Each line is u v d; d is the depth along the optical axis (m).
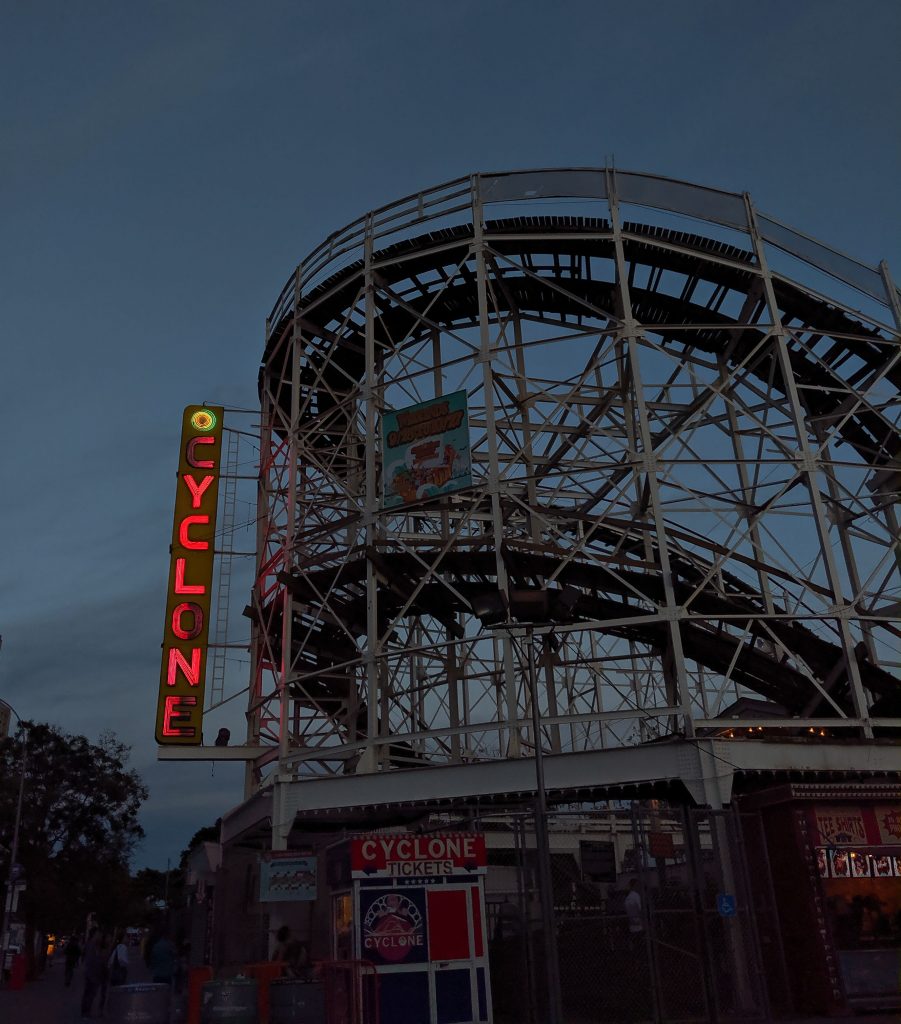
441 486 32.28
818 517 30.41
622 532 38.38
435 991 16.25
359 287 37.38
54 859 59.53
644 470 30.86
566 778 26.44
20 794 50.09
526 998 17.59
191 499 40.31
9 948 45.12
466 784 27.23
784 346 32.91
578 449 39.16
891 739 26.58
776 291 35.34
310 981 17.14
